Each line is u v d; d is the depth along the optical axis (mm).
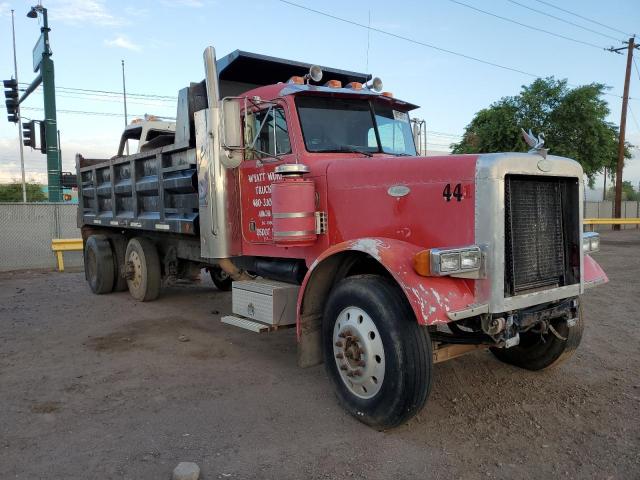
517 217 3729
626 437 3648
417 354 3480
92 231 10523
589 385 4605
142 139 8922
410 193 4008
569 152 23812
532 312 3934
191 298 8914
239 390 4617
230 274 5969
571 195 4129
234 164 5047
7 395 4531
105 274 9172
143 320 7281
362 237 4371
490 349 5285
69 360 5512
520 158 3670
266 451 3496
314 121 4980
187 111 6363
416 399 3498
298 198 4543
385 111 5500
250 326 4914
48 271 12984
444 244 3809
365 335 3736
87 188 10211
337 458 3391
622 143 29750
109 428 3869
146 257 8336
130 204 8492
